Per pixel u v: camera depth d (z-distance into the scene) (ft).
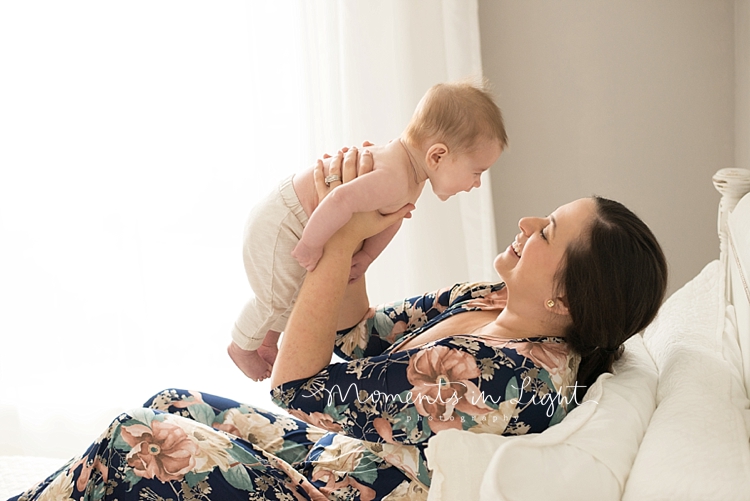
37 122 8.37
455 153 4.52
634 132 8.63
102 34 8.21
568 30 8.57
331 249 4.32
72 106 8.33
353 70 8.19
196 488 3.80
